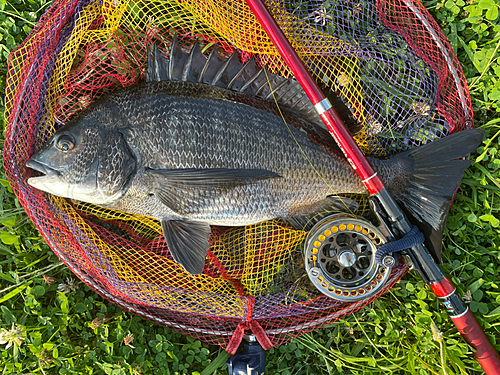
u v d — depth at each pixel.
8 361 0.45
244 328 0.45
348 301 0.44
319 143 0.44
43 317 0.46
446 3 0.50
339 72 0.47
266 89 0.44
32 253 0.48
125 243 0.47
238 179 0.42
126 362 0.46
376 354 0.50
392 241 0.42
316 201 0.45
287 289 0.48
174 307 0.45
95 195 0.41
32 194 0.42
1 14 0.49
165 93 0.41
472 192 0.50
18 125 0.42
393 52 0.47
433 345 0.47
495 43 0.50
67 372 0.45
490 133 0.50
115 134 0.41
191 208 0.42
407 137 0.48
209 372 0.47
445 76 0.47
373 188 0.41
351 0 0.49
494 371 0.43
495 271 0.49
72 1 0.43
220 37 0.49
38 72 0.43
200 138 0.41
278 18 0.46
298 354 0.49
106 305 0.48
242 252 0.49
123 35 0.46
